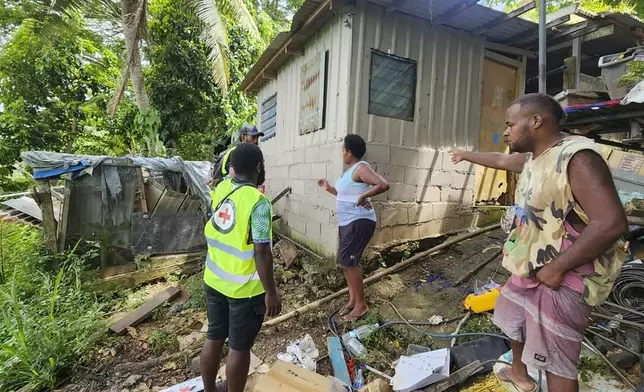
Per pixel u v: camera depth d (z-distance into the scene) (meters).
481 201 5.40
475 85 5.05
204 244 5.04
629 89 3.46
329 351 2.74
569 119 3.40
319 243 4.68
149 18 10.05
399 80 4.42
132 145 10.94
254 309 2.03
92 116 10.84
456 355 2.44
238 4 8.69
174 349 3.02
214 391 2.22
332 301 3.55
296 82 5.62
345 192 2.99
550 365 1.48
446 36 4.72
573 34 5.10
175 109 10.24
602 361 2.30
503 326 1.80
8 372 2.54
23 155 4.09
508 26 4.73
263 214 1.96
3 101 10.08
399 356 2.71
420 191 4.62
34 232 4.86
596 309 2.75
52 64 9.93
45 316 3.20
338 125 4.24
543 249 1.46
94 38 11.50
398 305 3.38
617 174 3.01
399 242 4.38
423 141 4.66
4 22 9.30
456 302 3.34
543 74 3.72
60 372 2.72
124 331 3.31
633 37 5.08
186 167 4.98
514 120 1.58
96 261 4.43
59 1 8.34
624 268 2.86
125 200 4.57
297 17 4.53
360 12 4.05
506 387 2.05
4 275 4.10
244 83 7.96
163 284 4.58
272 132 7.05
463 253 4.28
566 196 1.37
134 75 8.68
